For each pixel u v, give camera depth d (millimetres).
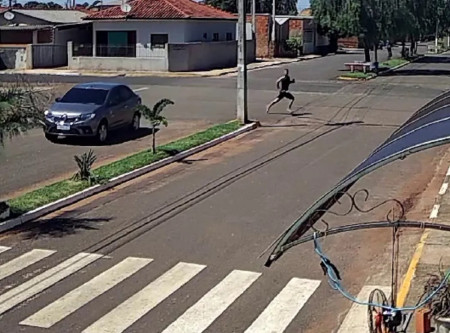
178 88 41156
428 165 20500
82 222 14578
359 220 14695
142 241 13336
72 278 11414
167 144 22984
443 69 58875
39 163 20484
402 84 45000
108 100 24641
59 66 56750
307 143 24188
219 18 57906
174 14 54375
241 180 18500
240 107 27594
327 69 56188
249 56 63719
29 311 10109
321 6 54344
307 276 11523
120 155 21875
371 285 11086
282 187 17703
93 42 56031
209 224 14445
